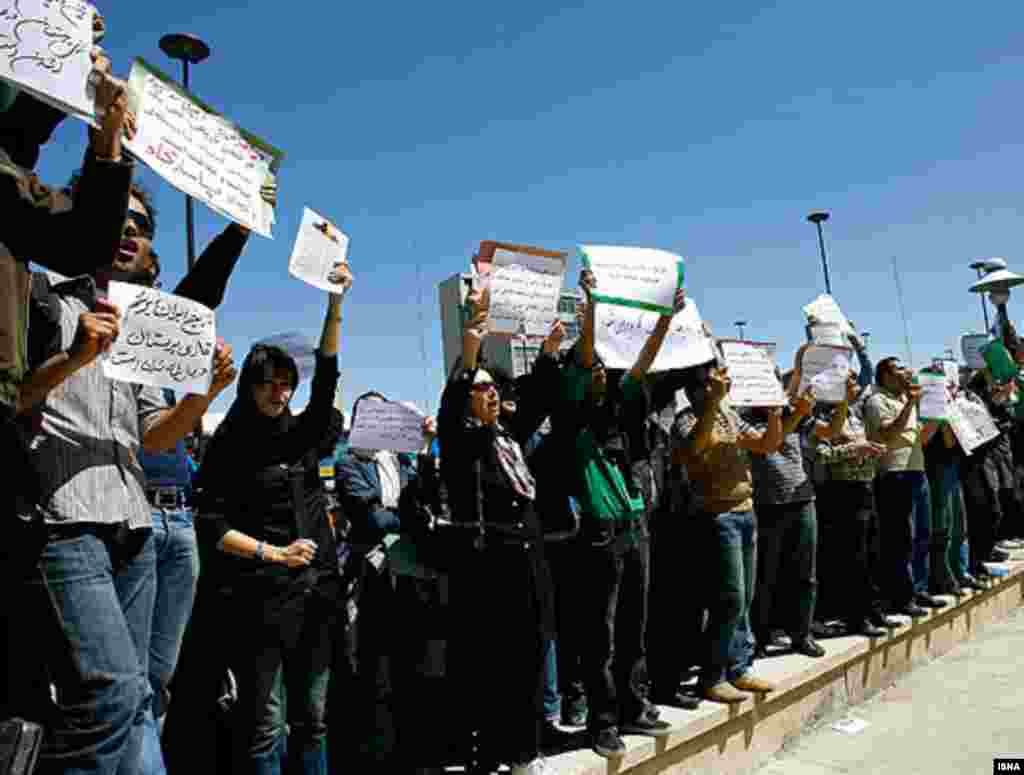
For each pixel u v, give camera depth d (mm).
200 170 2229
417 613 3533
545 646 3650
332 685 3424
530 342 4504
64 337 1892
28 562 1709
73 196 1872
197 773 2924
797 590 4918
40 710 1820
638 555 3539
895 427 5684
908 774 3975
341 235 2934
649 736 3510
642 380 3799
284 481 2861
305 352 3127
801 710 4598
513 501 3213
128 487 1942
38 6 1579
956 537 6691
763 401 4352
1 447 1676
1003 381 7633
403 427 3729
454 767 3410
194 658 3021
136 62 2064
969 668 5812
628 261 3619
